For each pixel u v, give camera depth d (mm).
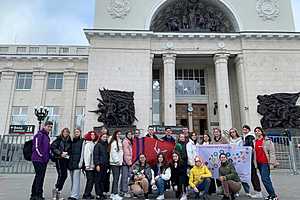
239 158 9844
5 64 39375
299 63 29438
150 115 28219
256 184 9539
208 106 32625
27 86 39281
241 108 29312
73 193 8883
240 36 29922
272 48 29797
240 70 29703
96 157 9000
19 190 10812
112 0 30859
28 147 8930
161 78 33594
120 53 29281
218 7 32375
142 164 9961
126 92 27781
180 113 32500
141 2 31109
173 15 32969
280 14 30969
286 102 27359
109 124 26469
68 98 38438
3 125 37219
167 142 10711
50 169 20562
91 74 28578
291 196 9383
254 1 31359
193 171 9305
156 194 9750
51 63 39656
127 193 9961
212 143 10797
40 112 26125
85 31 29172
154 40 30141
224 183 8906
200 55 30594
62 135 9375
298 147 18016
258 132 9039
